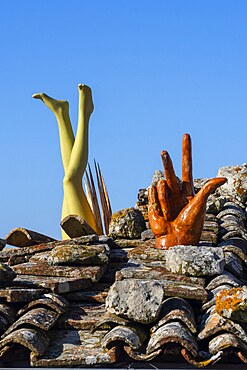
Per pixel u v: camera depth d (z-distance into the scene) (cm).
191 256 458
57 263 481
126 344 401
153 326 415
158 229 514
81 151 686
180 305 423
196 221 510
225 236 565
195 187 704
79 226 538
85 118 693
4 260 522
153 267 481
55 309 435
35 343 405
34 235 562
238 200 681
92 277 468
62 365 403
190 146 548
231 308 398
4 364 409
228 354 395
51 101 702
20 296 438
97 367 404
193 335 407
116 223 562
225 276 454
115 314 418
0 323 423
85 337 423
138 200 675
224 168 700
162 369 397
